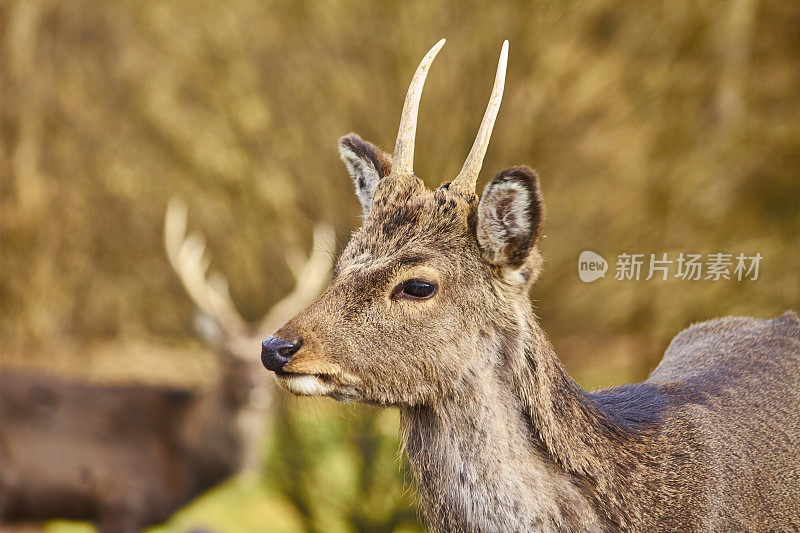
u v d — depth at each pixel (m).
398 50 14.77
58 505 12.93
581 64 15.38
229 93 16.72
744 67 18.41
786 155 18.28
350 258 5.58
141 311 19.02
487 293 5.46
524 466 5.38
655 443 5.68
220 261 16.33
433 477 5.53
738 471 5.82
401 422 5.77
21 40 19.03
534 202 5.31
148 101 18.58
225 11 17.23
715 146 17.17
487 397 5.43
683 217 16.09
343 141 6.36
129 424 13.13
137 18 19.05
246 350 13.05
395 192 5.67
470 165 5.66
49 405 12.97
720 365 6.62
